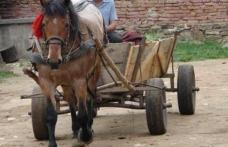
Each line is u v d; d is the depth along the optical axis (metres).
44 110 9.01
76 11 8.38
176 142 8.58
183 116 10.66
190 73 10.54
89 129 8.41
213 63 18.50
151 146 8.41
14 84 16.36
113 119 10.74
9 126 10.74
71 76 7.96
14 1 21.88
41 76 7.97
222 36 21.67
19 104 13.20
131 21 21.97
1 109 12.67
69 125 10.52
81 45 7.94
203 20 21.91
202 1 21.97
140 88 8.96
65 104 9.50
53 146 8.02
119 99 9.12
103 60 8.62
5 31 21.17
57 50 7.48
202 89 13.95
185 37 21.62
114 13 10.09
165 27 21.84
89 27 8.30
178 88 10.54
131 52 8.97
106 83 9.00
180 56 19.59
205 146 8.28
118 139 9.03
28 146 8.95
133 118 10.73
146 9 21.98
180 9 21.97
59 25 7.54
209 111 11.12
